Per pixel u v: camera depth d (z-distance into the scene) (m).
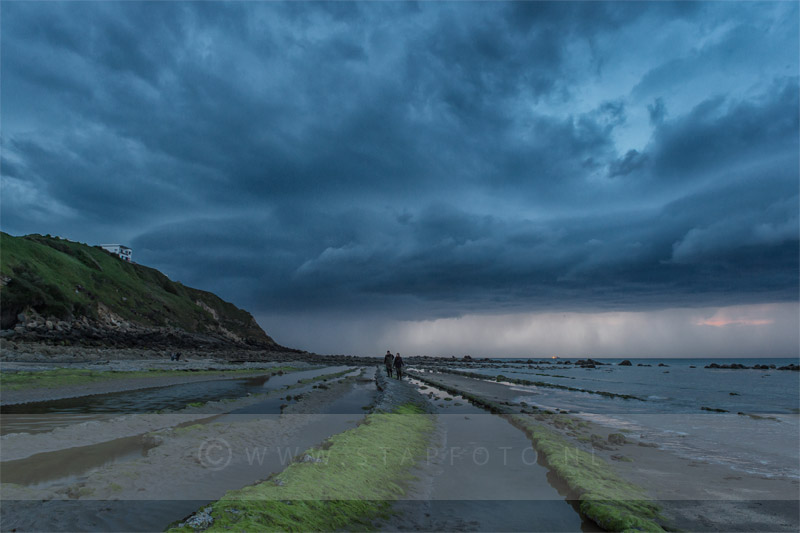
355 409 20.70
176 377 34.81
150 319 98.12
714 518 7.56
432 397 26.77
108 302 90.94
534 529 7.09
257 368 52.53
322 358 108.31
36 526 6.73
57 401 20.84
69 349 50.06
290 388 29.78
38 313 66.31
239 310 148.25
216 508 6.14
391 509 7.60
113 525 6.90
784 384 42.38
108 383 27.69
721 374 62.00
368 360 115.31
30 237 98.75
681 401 26.78
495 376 50.31
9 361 39.78
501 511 7.82
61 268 87.50
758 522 7.41
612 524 6.98
